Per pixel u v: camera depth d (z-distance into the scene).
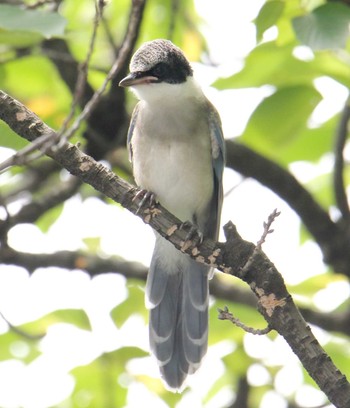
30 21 9.19
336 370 7.55
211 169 11.07
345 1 10.00
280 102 12.36
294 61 12.28
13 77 12.77
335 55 12.34
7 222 12.48
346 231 12.57
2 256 12.60
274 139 12.84
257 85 12.46
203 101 11.08
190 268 11.05
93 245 14.73
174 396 14.02
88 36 12.92
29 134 8.05
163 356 10.77
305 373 13.98
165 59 10.84
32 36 10.55
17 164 7.27
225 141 11.90
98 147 12.52
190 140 10.86
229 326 13.16
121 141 12.50
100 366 13.98
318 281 13.27
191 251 8.26
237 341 13.54
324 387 7.54
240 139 12.98
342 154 12.42
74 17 13.82
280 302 7.73
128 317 14.04
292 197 12.51
